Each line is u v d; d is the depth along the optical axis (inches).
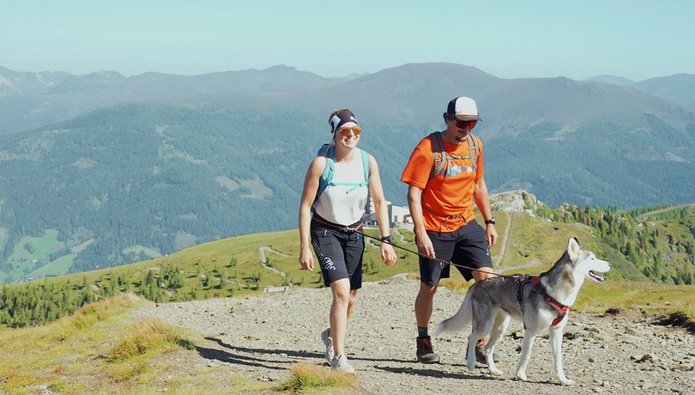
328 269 416.2
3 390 489.7
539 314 409.1
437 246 457.7
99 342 672.4
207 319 807.7
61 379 509.7
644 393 396.8
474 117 434.3
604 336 604.1
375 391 388.8
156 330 587.2
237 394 374.0
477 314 446.0
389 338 623.2
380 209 426.9
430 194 453.7
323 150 417.1
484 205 471.8
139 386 441.1
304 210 415.8
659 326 714.2
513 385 412.5
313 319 784.9
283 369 467.5
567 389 402.9
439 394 384.5
